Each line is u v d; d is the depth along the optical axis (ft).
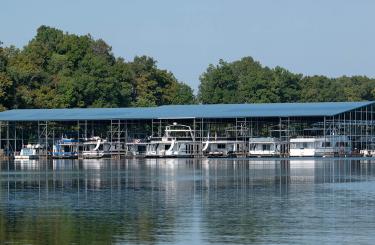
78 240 284.20
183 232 299.99
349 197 416.26
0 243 278.46
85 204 390.21
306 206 376.27
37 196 433.89
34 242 280.51
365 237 288.30
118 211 360.69
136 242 281.13
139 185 507.71
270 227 310.65
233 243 278.87
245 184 510.58
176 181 543.39
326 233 296.71
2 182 546.26
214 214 348.38
